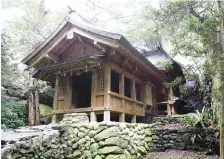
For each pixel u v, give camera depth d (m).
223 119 4.54
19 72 11.50
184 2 6.25
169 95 11.54
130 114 8.84
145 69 9.32
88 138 5.48
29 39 12.08
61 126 5.79
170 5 6.61
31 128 5.64
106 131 5.27
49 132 5.12
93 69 7.83
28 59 8.37
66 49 8.62
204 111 7.81
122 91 8.33
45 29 14.01
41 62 8.59
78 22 7.34
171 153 6.67
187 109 13.17
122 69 8.45
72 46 8.60
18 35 11.85
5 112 8.91
